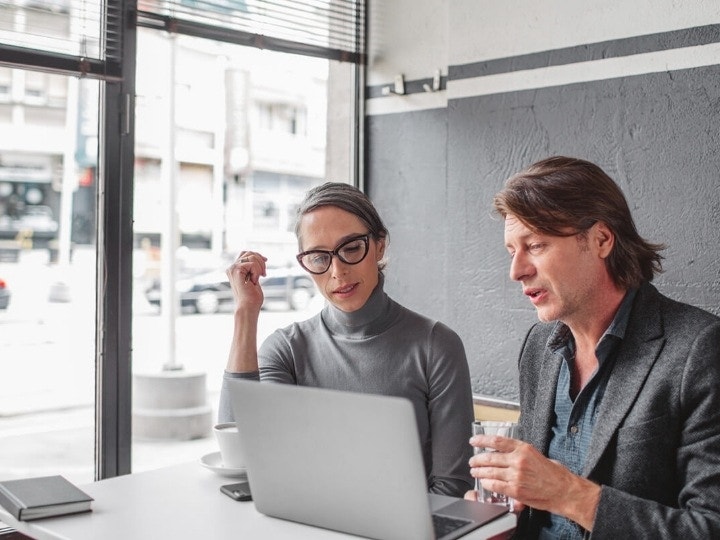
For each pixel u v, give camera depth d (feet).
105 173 8.19
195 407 17.38
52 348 25.09
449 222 9.59
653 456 4.71
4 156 26.50
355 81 10.71
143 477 5.24
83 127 23.48
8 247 27.96
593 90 8.36
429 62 10.03
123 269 8.30
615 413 4.86
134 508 4.60
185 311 31.12
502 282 9.11
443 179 9.91
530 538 5.27
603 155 8.31
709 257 7.61
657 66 7.89
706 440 4.55
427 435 6.21
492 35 9.13
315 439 4.11
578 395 5.16
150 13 8.55
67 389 21.29
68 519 4.42
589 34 8.36
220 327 29.32
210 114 28.32
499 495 4.73
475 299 9.35
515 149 8.98
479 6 9.22
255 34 9.52
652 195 7.98
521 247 5.08
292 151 33.01
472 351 9.39
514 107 8.98
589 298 5.04
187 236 31.12
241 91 28.48
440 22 9.91
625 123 8.13
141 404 17.16
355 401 3.92
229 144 28.89
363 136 10.71
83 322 25.30
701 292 7.67
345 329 6.43
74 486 4.81
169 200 19.19
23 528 4.38
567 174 4.99
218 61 27.27
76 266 24.97
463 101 9.42
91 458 15.55
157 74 19.26
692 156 7.69
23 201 27.53
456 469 5.91
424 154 10.11
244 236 32.48
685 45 7.70
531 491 4.32
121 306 8.30
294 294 32.19
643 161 8.02
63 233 26.86
